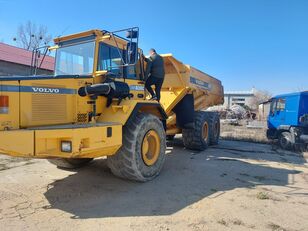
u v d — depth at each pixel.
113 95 5.68
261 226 4.00
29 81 4.72
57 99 5.03
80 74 5.84
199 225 3.97
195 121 9.60
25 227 3.89
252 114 33.91
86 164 7.12
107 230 3.81
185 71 9.02
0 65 15.64
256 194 5.32
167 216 4.25
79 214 4.32
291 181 6.35
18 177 6.13
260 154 9.79
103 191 5.30
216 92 12.78
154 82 7.05
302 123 11.66
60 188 5.44
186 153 9.23
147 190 5.38
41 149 4.40
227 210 4.51
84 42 5.87
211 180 6.17
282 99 12.40
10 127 4.50
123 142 5.58
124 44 6.18
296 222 4.17
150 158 6.09
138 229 3.84
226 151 10.01
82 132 4.66
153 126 6.03
